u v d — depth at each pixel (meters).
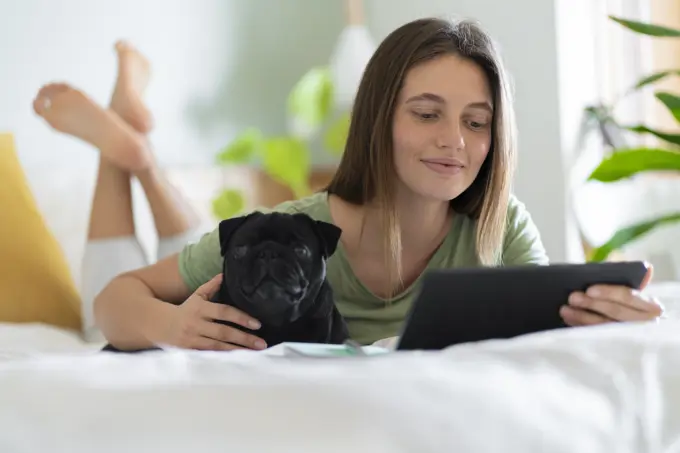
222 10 3.06
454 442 0.58
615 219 2.78
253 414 0.58
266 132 3.20
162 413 0.58
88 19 2.69
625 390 0.70
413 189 1.35
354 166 1.43
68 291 2.19
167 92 2.89
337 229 1.14
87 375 0.68
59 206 2.43
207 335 1.11
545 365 0.71
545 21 2.85
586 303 1.00
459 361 0.70
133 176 2.45
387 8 3.38
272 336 1.12
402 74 1.33
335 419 0.57
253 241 1.10
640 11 2.93
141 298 1.26
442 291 0.90
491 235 1.42
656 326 0.89
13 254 2.10
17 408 0.62
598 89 3.00
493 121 1.37
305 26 3.33
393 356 0.74
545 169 2.87
